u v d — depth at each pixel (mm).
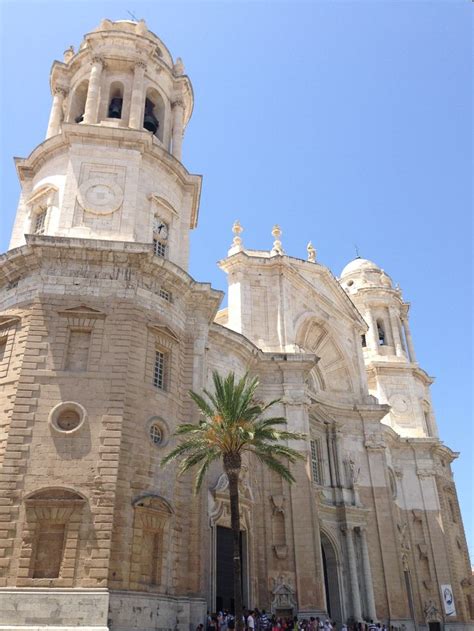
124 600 21766
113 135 32562
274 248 46688
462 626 49625
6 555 21625
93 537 22156
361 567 41094
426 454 55781
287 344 41375
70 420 24484
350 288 65562
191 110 41969
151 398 26469
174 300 29922
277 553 34375
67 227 29656
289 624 31188
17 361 25359
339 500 42031
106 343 26234
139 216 31359
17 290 27578
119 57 36750
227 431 24578
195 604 24828
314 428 43344
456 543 56750
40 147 33344
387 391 58656
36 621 20547
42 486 22812
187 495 26703
